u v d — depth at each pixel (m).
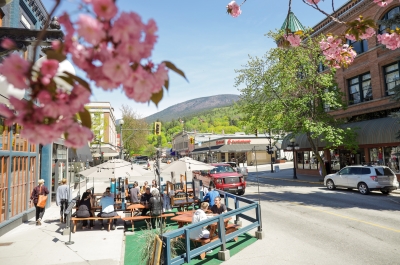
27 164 12.00
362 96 25.06
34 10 12.82
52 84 1.27
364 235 8.81
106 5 1.14
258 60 24.72
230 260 7.16
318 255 7.27
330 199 15.81
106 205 10.26
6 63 1.20
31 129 1.31
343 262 6.78
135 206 11.27
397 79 21.75
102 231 10.09
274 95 25.11
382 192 17.81
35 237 9.23
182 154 91.38
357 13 23.98
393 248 7.59
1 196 9.66
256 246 8.11
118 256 7.34
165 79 1.45
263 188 21.92
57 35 4.55
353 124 24.97
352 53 4.91
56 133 1.35
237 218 10.25
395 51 21.47
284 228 9.93
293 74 22.61
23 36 4.46
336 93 23.45
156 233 7.71
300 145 31.80
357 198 16.02
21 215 11.20
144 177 34.94
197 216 7.73
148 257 6.84
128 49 1.21
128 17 1.19
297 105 23.44
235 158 58.41
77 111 1.34
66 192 11.60
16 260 7.08
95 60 1.29
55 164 16.78
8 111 1.30
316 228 9.79
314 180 26.09
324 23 27.47
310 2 4.27
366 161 23.91
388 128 20.95
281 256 7.27
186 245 6.40
